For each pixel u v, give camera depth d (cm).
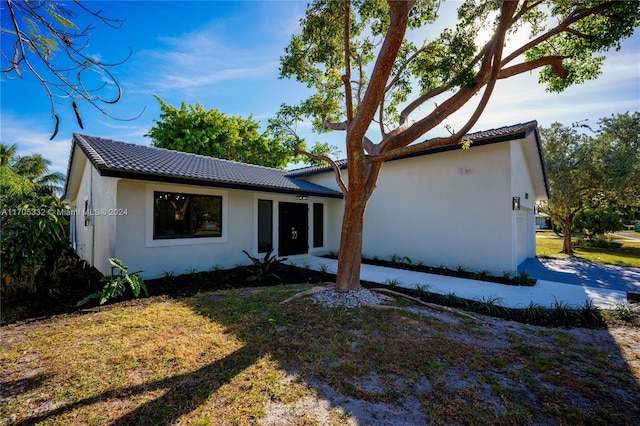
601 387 299
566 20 505
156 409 257
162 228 822
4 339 405
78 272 838
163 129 2255
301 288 694
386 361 347
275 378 308
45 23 255
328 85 690
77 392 283
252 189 918
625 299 628
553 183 1503
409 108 675
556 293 679
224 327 448
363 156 555
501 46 418
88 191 1059
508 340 415
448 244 948
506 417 250
